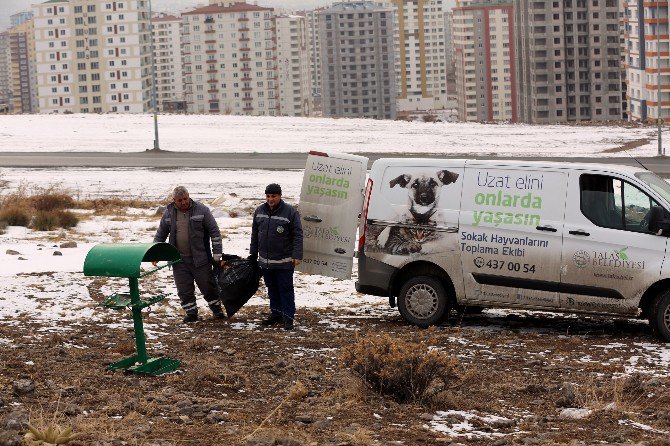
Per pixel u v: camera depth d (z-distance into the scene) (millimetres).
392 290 12094
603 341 11016
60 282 14391
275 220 11578
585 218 11305
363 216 12148
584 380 8820
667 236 11000
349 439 6367
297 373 8773
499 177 11695
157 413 7074
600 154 40500
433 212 11844
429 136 49375
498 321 12516
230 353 9703
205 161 41812
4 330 10625
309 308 13445
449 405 7688
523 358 9922
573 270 11305
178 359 9266
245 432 6500
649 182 11391
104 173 38438
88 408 7129
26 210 26438
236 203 29188
